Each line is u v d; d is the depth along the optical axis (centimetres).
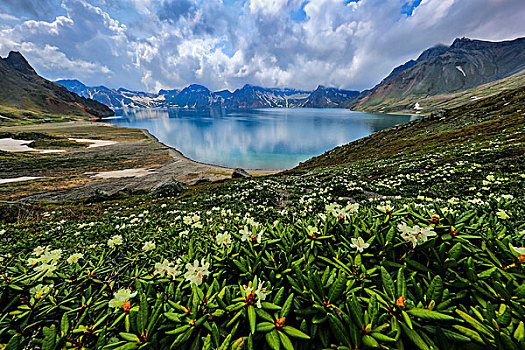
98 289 279
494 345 136
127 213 1488
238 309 180
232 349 154
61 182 5341
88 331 187
